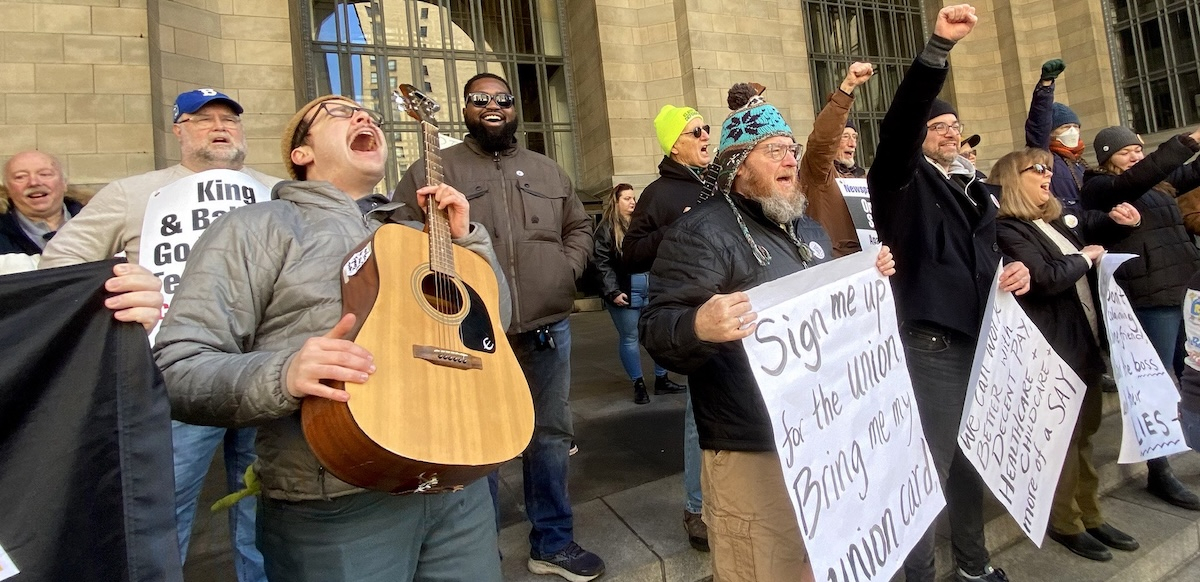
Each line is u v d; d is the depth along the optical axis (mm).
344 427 1086
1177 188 3922
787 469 1455
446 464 1160
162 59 6461
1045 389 2490
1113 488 3412
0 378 986
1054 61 3771
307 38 8750
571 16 10555
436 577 1462
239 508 2186
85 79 5855
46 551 969
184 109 2283
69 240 2035
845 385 1681
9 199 2666
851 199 2826
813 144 2500
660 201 2680
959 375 2277
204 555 2543
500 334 1521
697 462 2414
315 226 1411
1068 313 2742
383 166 1669
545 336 2340
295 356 1110
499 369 1432
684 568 2391
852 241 2713
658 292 1712
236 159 2361
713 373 1690
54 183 2725
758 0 9758
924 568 2182
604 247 4566
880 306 1874
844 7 12109
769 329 1493
